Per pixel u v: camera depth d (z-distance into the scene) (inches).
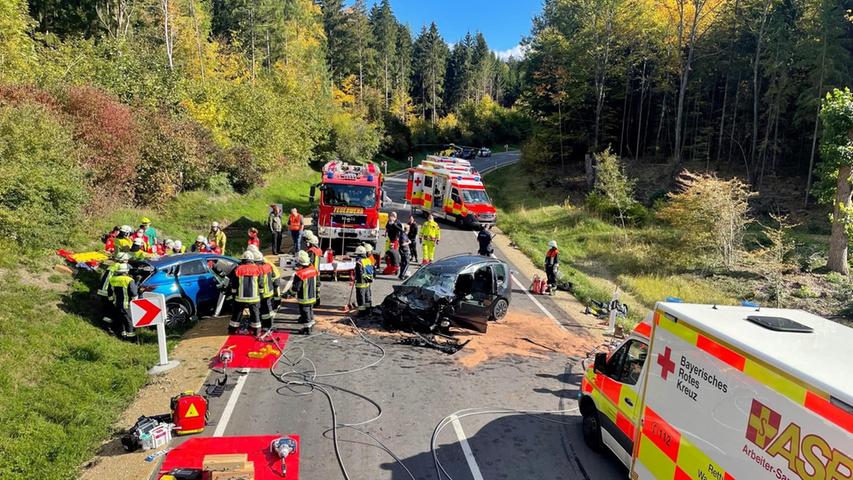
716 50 1497.3
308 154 1660.9
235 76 1646.2
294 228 701.3
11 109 482.3
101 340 366.3
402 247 639.1
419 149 3149.6
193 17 1503.4
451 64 4392.2
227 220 838.5
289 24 2413.9
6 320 334.3
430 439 287.6
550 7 2063.2
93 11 1360.7
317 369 369.7
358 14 3107.8
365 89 2967.5
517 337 466.6
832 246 790.5
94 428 273.1
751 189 1278.3
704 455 183.5
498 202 1541.6
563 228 1159.6
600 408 271.6
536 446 286.4
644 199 1376.7
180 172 805.2
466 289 497.7
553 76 1862.7
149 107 779.4
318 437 283.4
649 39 1600.6
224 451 264.2
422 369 381.4
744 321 197.0
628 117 1909.4
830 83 1124.5
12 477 225.9
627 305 619.8
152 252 537.6
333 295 556.4
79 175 535.5
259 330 412.2
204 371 354.9
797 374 148.6
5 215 420.2
